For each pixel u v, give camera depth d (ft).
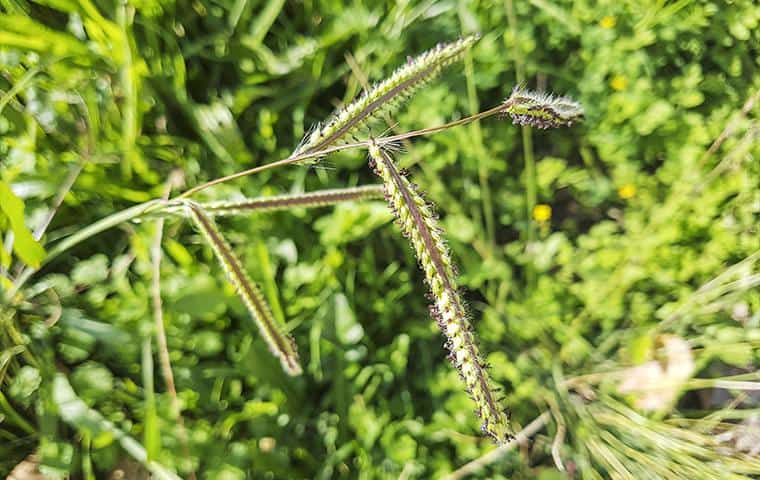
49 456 1.11
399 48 1.29
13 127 1.13
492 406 0.77
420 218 0.77
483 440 1.21
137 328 1.16
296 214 1.25
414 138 1.30
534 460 1.26
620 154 1.30
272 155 1.27
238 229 1.23
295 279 1.23
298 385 1.23
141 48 1.20
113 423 1.14
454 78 1.30
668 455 1.21
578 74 1.33
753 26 1.28
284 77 1.28
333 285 1.24
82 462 1.14
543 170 1.30
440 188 1.30
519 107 0.82
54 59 1.10
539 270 1.32
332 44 1.28
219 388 1.20
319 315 1.23
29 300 1.15
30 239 1.01
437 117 1.28
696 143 1.28
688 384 1.23
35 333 1.13
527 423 1.27
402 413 1.25
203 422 1.17
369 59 1.30
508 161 1.36
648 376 1.25
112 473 1.16
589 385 1.28
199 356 1.21
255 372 1.19
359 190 0.96
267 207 0.94
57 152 1.16
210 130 1.23
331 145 0.85
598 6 1.28
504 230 1.37
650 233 1.28
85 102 1.13
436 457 1.21
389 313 1.28
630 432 1.24
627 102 1.28
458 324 0.77
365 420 1.20
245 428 1.20
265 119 1.25
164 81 1.22
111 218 1.00
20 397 1.11
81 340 1.15
